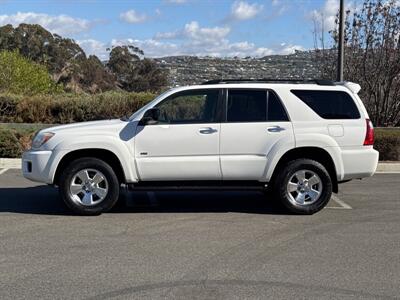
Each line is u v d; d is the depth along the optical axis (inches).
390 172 532.4
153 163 326.0
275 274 223.5
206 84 337.1
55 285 209.5
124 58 2140.7
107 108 788.0
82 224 308.0
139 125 327.0
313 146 331.6
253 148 330.3
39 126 703.7
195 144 327.3
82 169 325.4
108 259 242.4
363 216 333.7
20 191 411.8
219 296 198.5
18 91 1121.4
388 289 207.3
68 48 2175.2
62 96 831.1
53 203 366.3
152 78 2080.5
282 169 333.1
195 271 226.7
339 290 205.8
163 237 280.7
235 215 335.0
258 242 272.1
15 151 575.5
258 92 336.2
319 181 334.0
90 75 2096.5
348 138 334.3
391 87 718.5
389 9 711.7
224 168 328.8
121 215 332.8
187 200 382.9
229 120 331.0
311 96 337.4
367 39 719.1
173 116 332.8
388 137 579.5
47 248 259.1
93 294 200.2
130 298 196.5
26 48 2086.6
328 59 744.3
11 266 231.8
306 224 311.7
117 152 323.9
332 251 257.1
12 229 295.3
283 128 330.6
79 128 328.8
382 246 266.7
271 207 359.9
